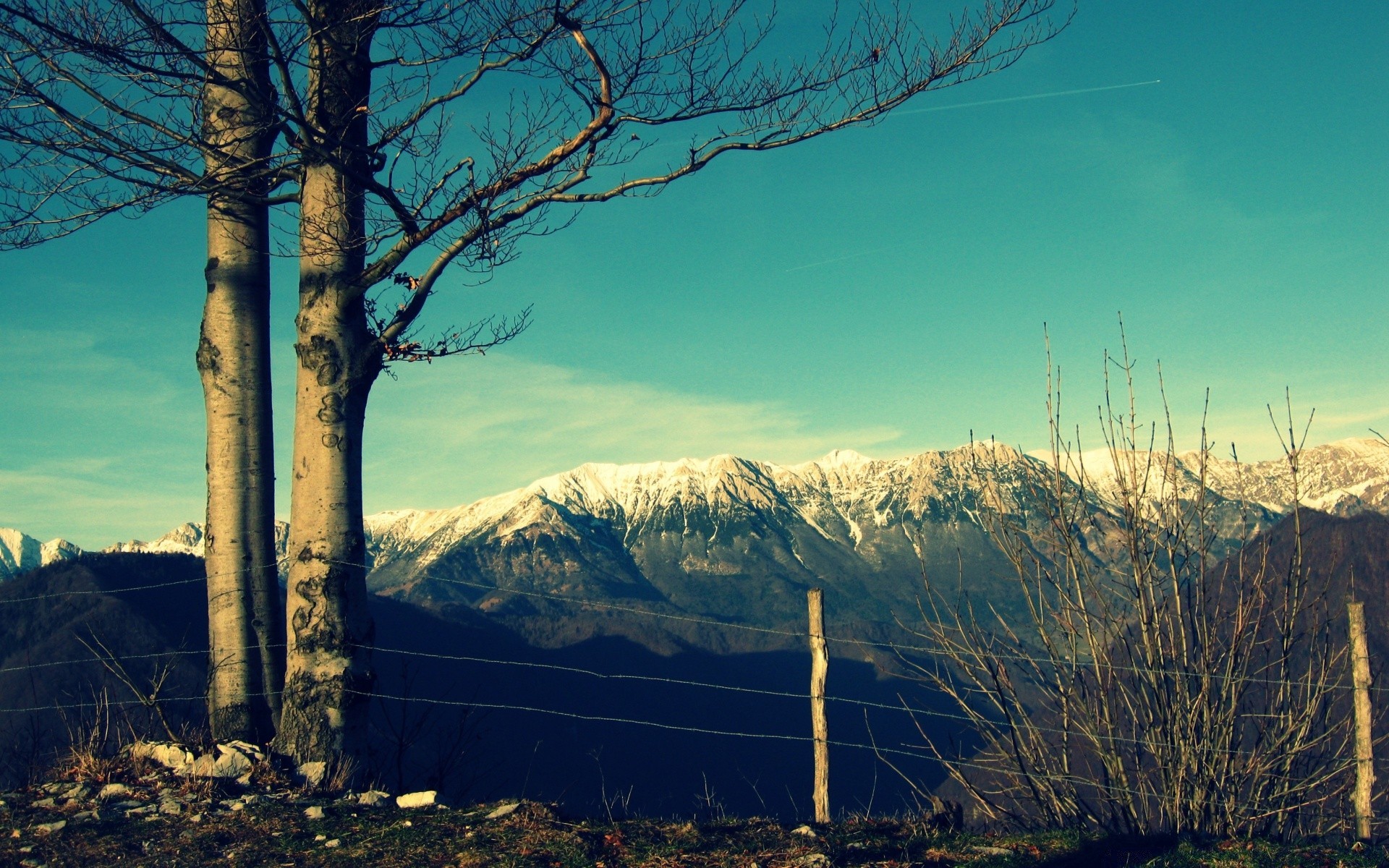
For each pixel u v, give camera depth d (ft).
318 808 22.12
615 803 25.03
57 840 19.49
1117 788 24.59
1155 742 24.67
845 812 28.45
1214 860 20.18
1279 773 24.73
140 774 24.11
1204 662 24.67
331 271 27.25
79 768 24.35
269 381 29.40
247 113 27.61
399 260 26.66
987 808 25.91
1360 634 28.66
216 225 28.63
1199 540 25.54
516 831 20.62
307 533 26.84
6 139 23.38
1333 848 21.34
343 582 26.78
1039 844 21.61
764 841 21.09
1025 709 26.27
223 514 28.19
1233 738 24.77
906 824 24.29
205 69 23.75
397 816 22.08
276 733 28.02
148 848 19.21
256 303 28.96
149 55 23.66
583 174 26.48
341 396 27.22
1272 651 25.39
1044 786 25.52
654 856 19.25
